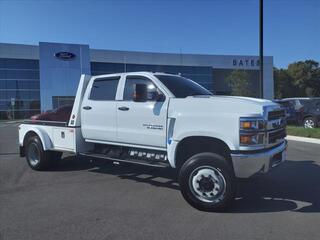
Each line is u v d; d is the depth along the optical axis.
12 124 38.09
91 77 8.37
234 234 5.04
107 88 7.91
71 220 5.68
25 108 56.88
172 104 6.64
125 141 7.48
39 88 57.56
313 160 10.34
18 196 7.07
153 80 7.08
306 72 96.12
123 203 6.51
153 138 6.95
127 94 7.49
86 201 6.67
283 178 8.20
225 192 5.83
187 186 6.07
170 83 7.05
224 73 72.12
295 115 19.42
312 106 18.80
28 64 56.88
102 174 8.84
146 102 7.05
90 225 5.46
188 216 5.79
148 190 7.34
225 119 5.92
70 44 57.56
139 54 63.53
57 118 9.59
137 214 5.92
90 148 8.56
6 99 55.75
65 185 7.86
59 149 8.81
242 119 5.77
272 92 72.12
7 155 12.35
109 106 7.69
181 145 6.55
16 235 5.12
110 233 5.14
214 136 6.02
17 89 56.31
